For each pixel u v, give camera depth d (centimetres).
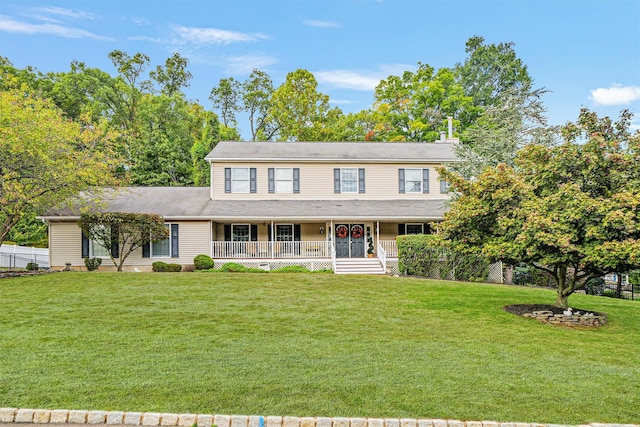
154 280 1658
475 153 2405
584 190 1162
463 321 1126
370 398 615
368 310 1220
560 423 562
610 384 702
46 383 647
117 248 2205
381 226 2483
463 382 687
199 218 2200
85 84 4022
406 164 2556
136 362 749
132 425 541
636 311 1369
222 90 5156
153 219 2055
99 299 1307
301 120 4334
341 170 2530
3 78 3161
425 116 4256
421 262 2094
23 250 2817
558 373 747
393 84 4512
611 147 1156
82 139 1953
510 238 1205
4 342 866
